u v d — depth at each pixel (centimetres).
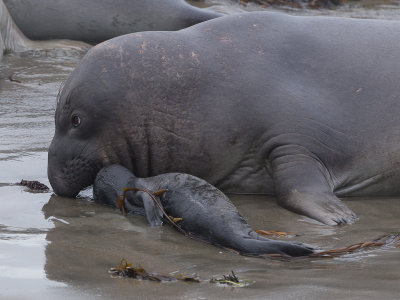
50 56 3556
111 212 1766
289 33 2011
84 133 1905
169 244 1525
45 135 2331
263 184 1941
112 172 1867
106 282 1262
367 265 1378
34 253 1428
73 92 1908
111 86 1892
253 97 1902
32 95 2830
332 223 1681
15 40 3647
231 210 1582
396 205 1859
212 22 2050
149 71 1914
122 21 3891
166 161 1928
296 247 1438
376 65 1989
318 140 1888
